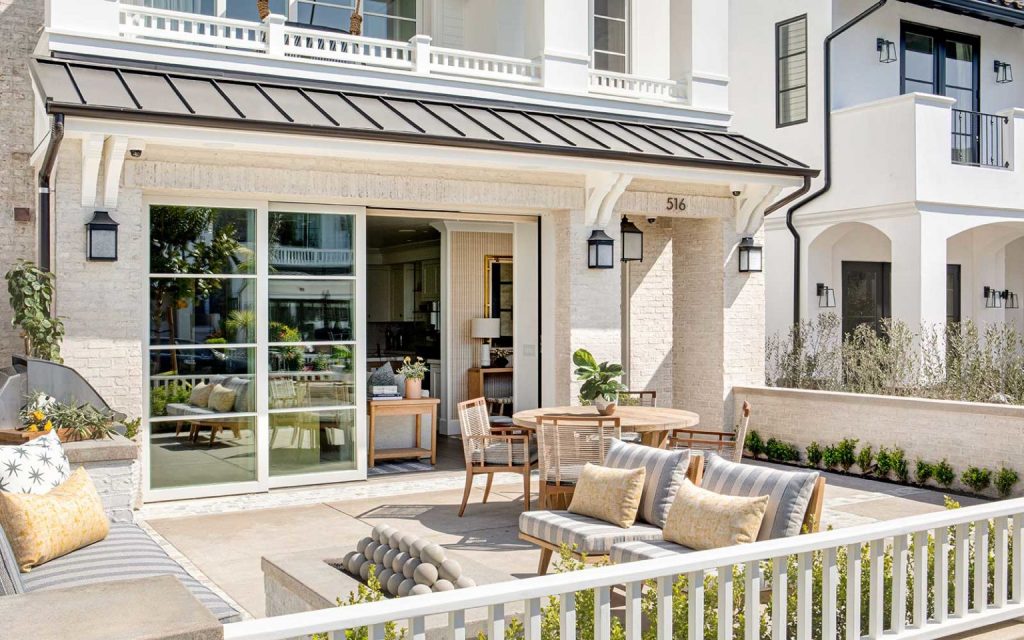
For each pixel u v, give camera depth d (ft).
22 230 36.86
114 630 7.75
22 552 16.34
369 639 9.51
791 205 51.93
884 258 55.36
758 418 40.57
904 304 47.16
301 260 33.40
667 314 44.55
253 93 30.99
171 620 8.00
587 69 39.42
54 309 29.07
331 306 34.06
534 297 42.45
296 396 33.47
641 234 40.22
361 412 34.86
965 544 15.30
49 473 18.88
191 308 31.30
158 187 29.50
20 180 36.81
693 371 43.24
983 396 39.40
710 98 42.39
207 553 24.63
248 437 32.45
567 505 26.96
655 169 35.65
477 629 13.16
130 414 29.25
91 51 29.99
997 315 57.98
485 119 34.65
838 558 16.03
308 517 28.89
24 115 36.83
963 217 48.24
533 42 39.40
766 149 40.65
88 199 28.37
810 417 38.14
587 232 37.68
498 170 35.53
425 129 31.32
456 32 44.24
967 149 55.57
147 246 30.45
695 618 11.94
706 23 42.32
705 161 36.35
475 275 48.52
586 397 29.50
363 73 34.60
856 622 13.67
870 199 48.21
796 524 17.25
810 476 17.47
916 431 34.04
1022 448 30.63
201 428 31.55
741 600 14.53
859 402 36.06
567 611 10.84
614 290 38.42
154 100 27.66
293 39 34.12
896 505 30.42
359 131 29.40
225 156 30.55
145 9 31.01
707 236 42.09
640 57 44.60
